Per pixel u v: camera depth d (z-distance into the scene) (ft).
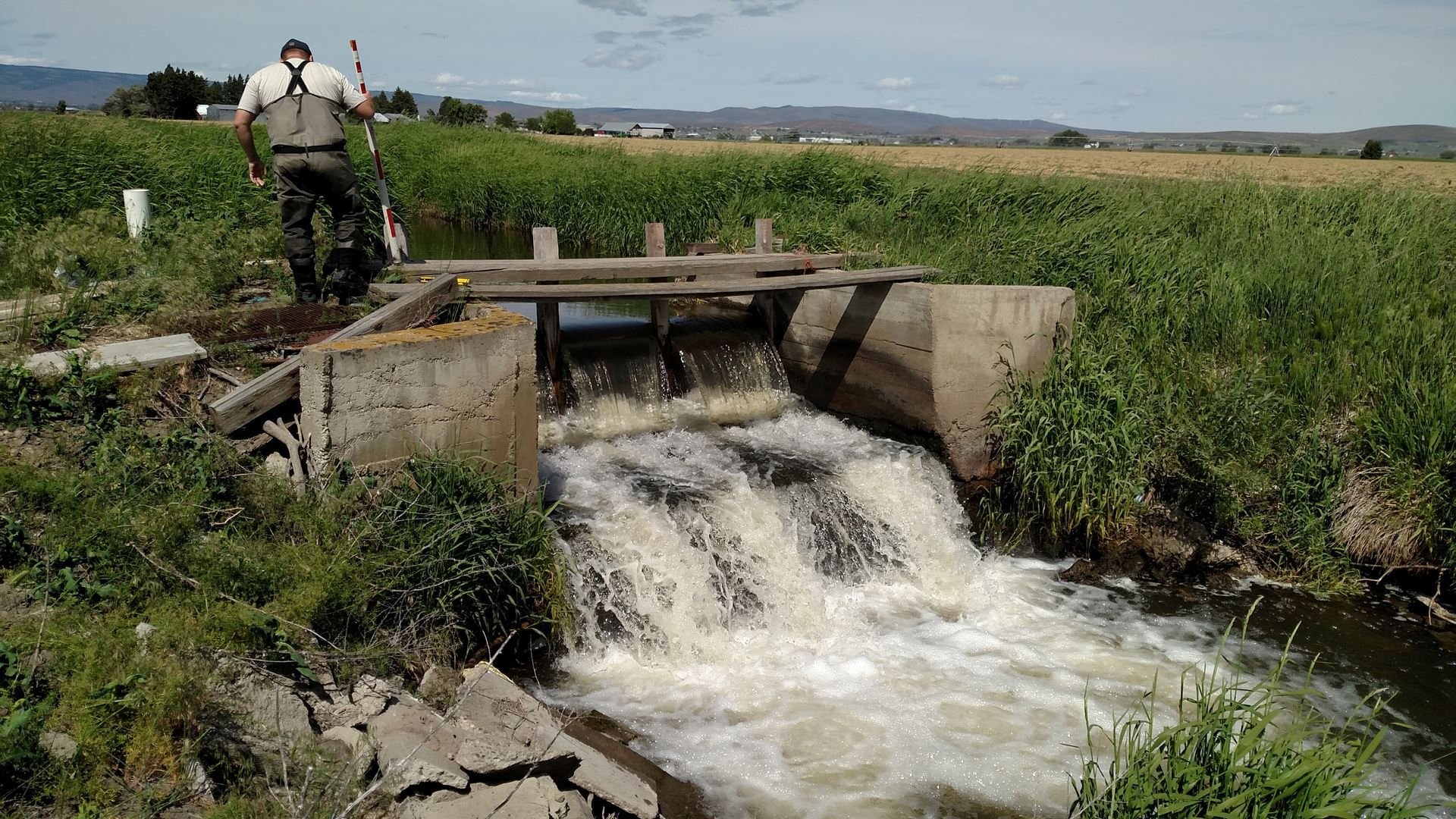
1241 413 29.86
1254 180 58.85
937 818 17.97
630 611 22.97
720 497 26.32
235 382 21.02
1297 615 26.91
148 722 12.60
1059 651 24.68
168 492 17.22
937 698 22.17
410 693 16.47
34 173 37.68
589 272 30.58
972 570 29.09
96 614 14.58
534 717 16.24
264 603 15.78
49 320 22.11
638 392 32.94
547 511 24.08
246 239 32.55
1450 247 42.11
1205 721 15.61
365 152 77.71
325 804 12.56
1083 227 42.52
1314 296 34.91
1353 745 15.56
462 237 67.67
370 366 19.06
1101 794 18.58
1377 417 29.04
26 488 16.15
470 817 13.50
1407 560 27.84
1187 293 36.01
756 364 36.60
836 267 36.55
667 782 18.06
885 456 31.07
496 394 21.58
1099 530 29.68
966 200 51.31
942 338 31.58
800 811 17.88
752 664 23.21
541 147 101.35
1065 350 32.63
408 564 18.13
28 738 11.79
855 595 26.89
